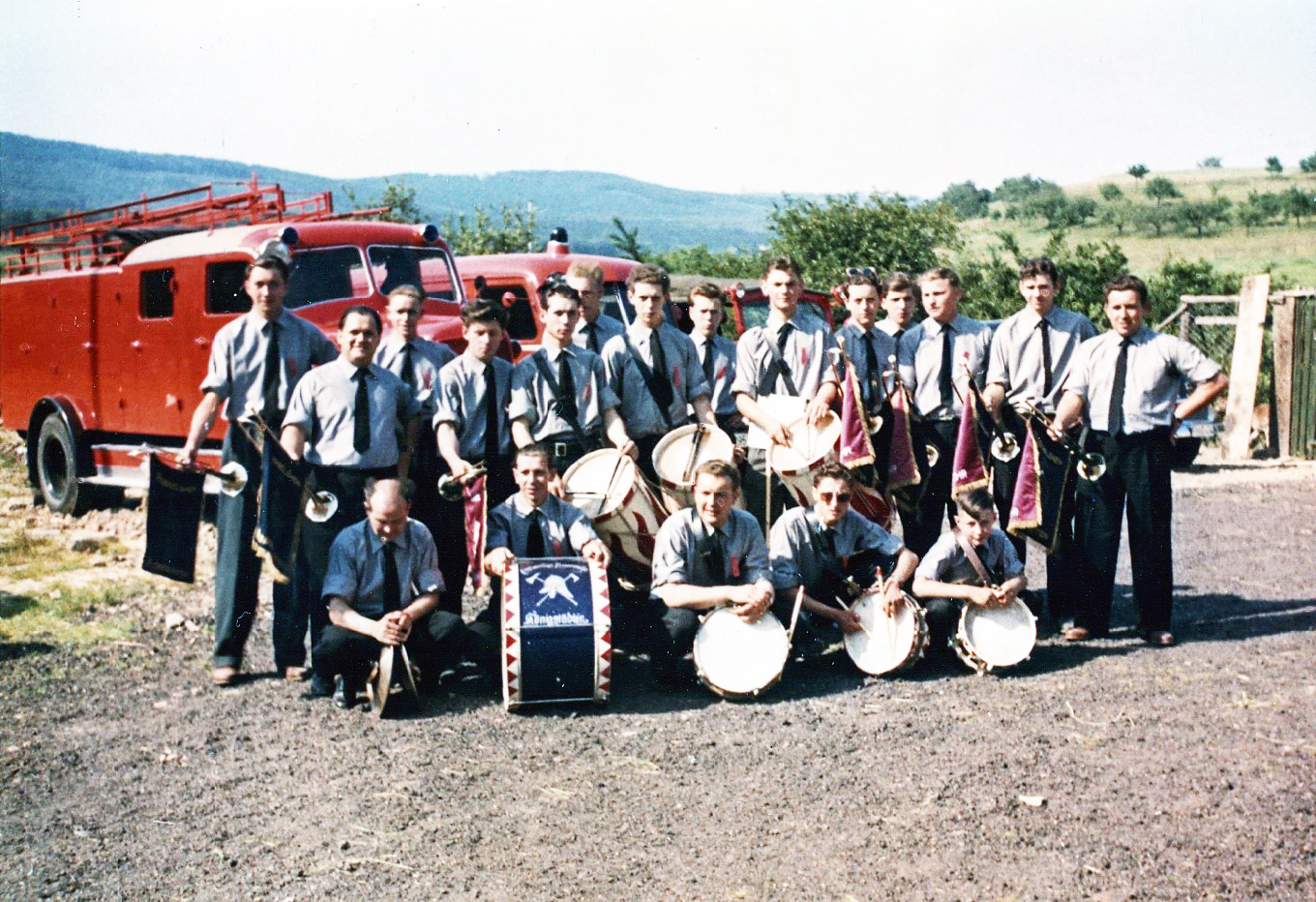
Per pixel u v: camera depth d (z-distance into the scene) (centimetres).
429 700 630
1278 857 438
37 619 788
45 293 1182
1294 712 587
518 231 2678
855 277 727
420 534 630
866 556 684
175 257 1015
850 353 726
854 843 455
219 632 658
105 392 1112
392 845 463
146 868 448
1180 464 1455
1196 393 692
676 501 679
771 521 740
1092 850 446
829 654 703
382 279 1026
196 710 618
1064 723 579
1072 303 1977
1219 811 477
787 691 639
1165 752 539
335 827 479
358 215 1095
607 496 656
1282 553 970
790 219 2334
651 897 419
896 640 658
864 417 682
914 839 457
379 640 603
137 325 1061
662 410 739
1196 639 721
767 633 634
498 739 571
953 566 682
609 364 726
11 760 554
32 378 1215
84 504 1145
